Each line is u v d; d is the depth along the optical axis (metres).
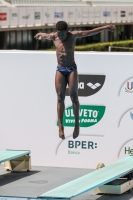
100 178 29.02
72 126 35.62
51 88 35.78
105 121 35.28
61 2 145.50
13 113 36.31
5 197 26.88
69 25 136.50
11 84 36.16
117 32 162.12
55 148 36.03
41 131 36.09
